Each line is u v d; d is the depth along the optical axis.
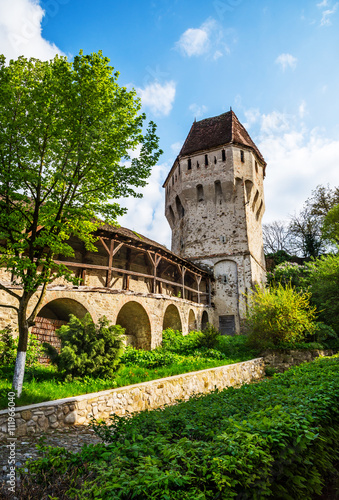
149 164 8.19
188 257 27.58
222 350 16.78
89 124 7.54
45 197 7.81
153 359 13.13
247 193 27.80
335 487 4.20
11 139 7.13
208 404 5.00
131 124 8.12
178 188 29.92
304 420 3.42
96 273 17.00
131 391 8.47
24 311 7.32
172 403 9.70
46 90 7.14
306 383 6.41
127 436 3.46
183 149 30.56
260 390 5.87
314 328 18.25
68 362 8.53
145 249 17.36
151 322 16.58
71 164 7.70
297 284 26.42
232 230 26.81
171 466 2.61
